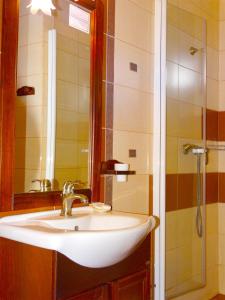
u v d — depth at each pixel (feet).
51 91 4.71
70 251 3.29
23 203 4.28
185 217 7.39
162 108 6.61
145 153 6.48
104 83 5.57
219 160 8.76
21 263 3.69
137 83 6.31
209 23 8.47
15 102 4.19
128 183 6.04
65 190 4.61
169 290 6.91
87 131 5.23
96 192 5.28
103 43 5.52
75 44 5.07
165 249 6.65
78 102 5.09
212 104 8.59
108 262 3.62
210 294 8.24
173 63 7.00
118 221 4.47
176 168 7.11
